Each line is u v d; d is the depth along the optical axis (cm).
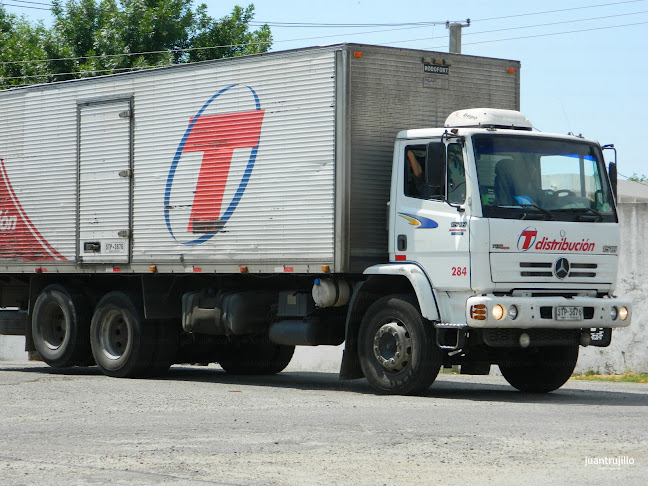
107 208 2295
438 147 1772
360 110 1894
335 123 1889
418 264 1817
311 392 1911
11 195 2506
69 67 5491
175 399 1752
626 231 2509
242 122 2045
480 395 1916
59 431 1355
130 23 5412
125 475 1056
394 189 1881
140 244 2222
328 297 1945
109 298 2306
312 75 1933
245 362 2470
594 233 1838
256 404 1673
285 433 1329
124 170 2261
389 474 1059
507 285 1744
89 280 2461
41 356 2445
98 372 2514
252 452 1184
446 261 1775
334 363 2808
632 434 1335
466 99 2048
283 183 1967
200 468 1091
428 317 1781
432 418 1483
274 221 1978
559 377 1989
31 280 2495
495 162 1778
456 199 1772
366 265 1894
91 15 5631
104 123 2312
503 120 1847
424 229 1811
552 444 1247
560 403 1744
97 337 2322
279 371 2520
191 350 2383
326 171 1898
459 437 1297
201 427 1387
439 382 2314
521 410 1602
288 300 2059
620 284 2514
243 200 2033
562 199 1827
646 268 2480
